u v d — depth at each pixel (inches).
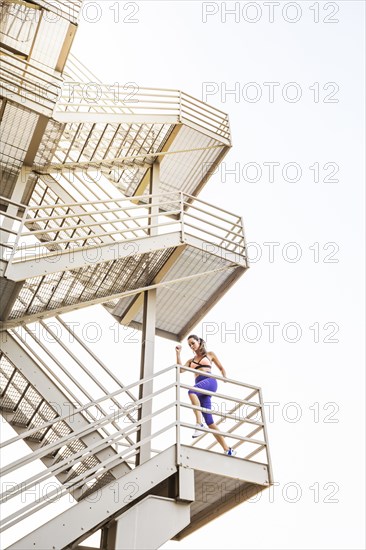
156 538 250.8
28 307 319.3
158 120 391.9
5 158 363.6
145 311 345.1
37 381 308.3
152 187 406.3
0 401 321.1
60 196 383.9
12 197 352.5
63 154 401.1
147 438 275.4
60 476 318.7
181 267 355.3
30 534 234.4
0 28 378.9
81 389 327.0
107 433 313.0
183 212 353.7
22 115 330.6
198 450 277.6
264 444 296.8
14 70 379.2
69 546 263.4
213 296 380.8
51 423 267.3
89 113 362.0
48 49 392.2
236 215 380.2
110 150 406.9
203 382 315.6
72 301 332.2
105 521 275.3
